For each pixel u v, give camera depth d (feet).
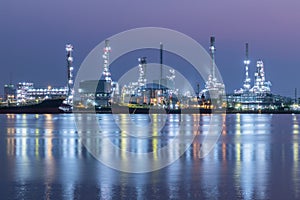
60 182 110.01
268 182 109.81
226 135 284.00
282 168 132.57
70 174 122.01
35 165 139.54
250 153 174.50
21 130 337.11
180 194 97.14
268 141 235.40
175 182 110.52
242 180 112.57
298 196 94.68
